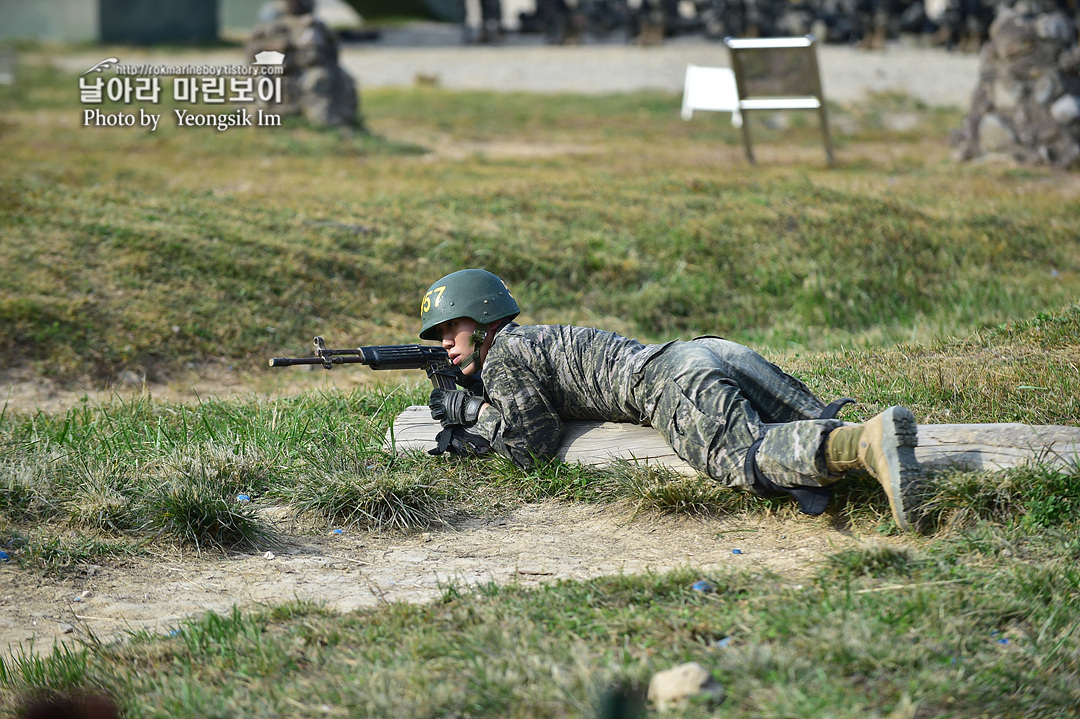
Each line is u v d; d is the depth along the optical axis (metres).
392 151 54.66
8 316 26.88
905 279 31.62
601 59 94.06
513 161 51.38
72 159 46.34
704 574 11.63
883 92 73.69
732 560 12.77
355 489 15.16
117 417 20.89
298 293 30.72
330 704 8.91
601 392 15.41
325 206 37.47
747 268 33.25
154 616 12.02
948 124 65.25
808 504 12.97
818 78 47.28
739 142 59.41
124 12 113.25
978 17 87.06
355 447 17.30
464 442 16.34
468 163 50.34
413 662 9.52
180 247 31.31
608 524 14.48
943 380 18.00
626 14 103.31
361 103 77.81
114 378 26.33
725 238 34.75
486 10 109.38
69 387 25.61
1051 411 15.93
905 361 20.38
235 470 16.27
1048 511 12.48
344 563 13.59
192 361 27.48
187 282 30.03
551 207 38.16
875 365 20.27
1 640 11.45
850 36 92.44
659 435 15.67
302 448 17.47
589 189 40.88
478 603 11.20
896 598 10.52
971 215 36.59
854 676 8.92
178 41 115.44
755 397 14.81
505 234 34.88
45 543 13.94
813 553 12.68
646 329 30.83
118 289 29.17
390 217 36.28
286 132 56.06
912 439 12.00
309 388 25.03
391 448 17.05
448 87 87.94
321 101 58.19
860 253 33.22
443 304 16.09
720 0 99.31
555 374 15.65
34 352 26.39
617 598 11.12
